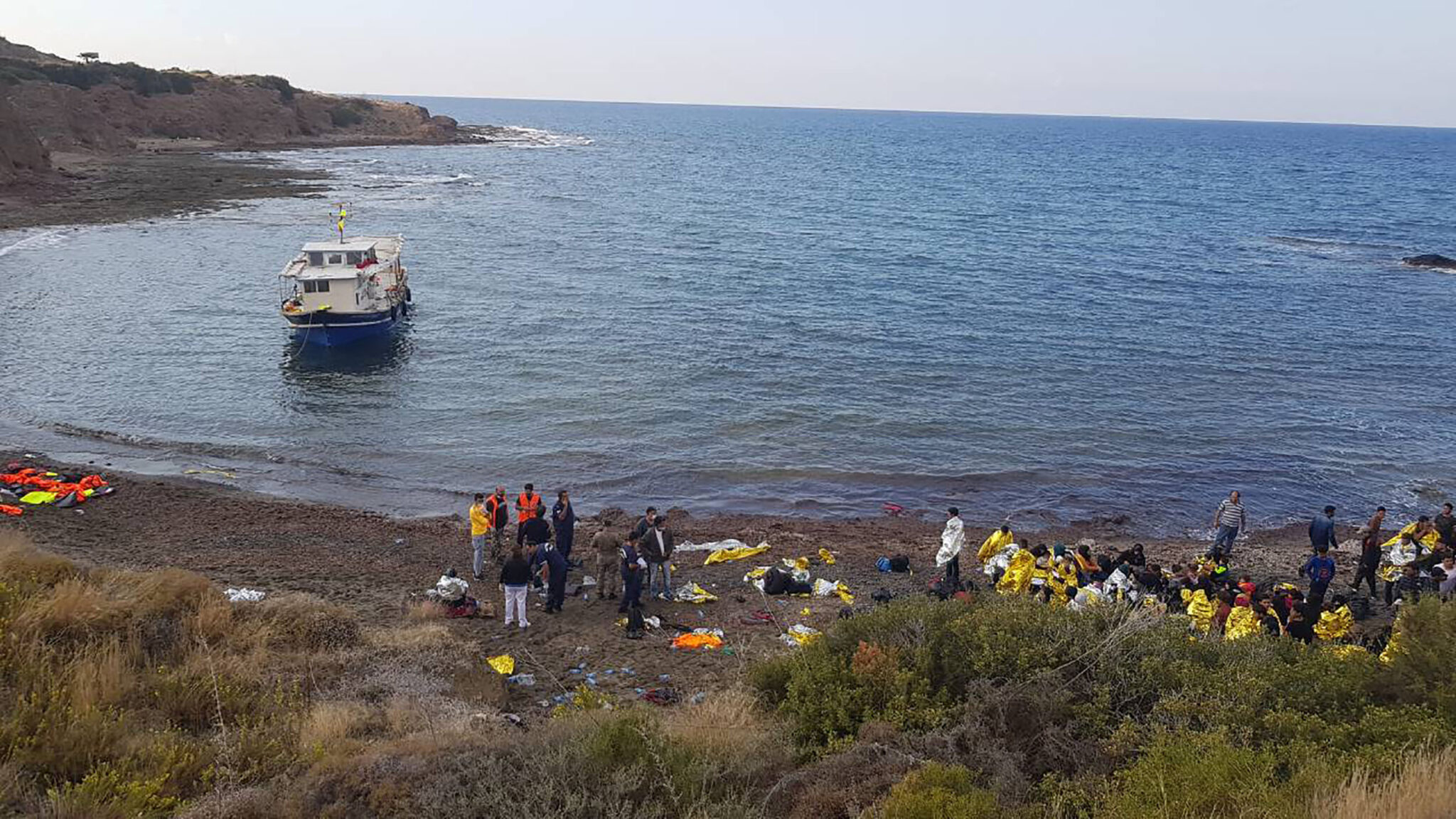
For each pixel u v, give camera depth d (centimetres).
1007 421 3112
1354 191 12325
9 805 700
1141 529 2377
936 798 684
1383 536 2364
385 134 15825
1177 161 17938
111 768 781
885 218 8288
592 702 1027
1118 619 1043
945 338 4116
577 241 6550
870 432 2980
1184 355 3944
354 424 2903
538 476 2562
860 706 933
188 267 5119
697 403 3178
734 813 714
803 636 1407
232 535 2014
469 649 1266
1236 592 1541
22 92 10375
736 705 1023
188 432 2781
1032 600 1155
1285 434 3066
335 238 6228
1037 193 11031
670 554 1653
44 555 1302
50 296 4350
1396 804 618
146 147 11525
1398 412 3309
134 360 3456
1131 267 6050
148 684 983
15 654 945
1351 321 4616
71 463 2470
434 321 4181
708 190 10462
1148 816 657
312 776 774
